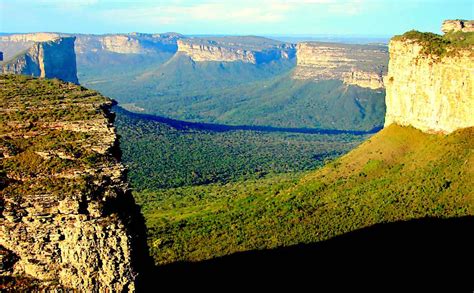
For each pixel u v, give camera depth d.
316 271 67.06
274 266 69.75
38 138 40.06
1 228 34.25
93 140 40.25
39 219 34.50
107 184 37.16
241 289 64.88
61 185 35.50
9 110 42.84
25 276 34.75
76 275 35.03
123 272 35.75
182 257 75.75
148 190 160.00
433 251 66.06
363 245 71.00
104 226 35.16
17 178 36.25
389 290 60.69
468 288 58.41
